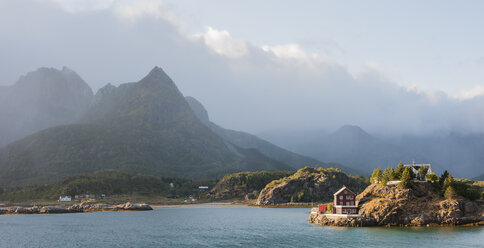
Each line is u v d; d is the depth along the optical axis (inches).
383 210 7086.6
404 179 7377.0
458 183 7396.7
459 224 6855.3
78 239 6589.6
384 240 5757.9
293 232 6948.8
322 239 6038.4
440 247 5255.9
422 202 7130.9
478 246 5285.4
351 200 7475.4
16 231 7642.7
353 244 5561.0
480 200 7258.9
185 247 5782.5
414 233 6245.1
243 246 5797.2
